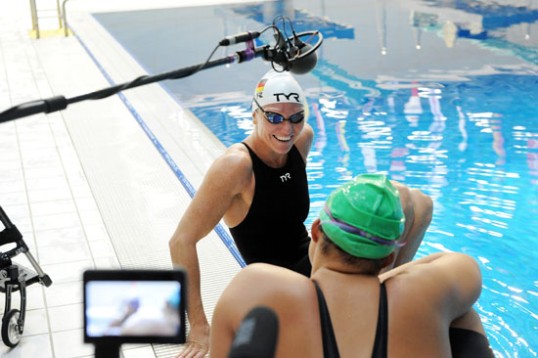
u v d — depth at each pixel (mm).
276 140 3193
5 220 4121
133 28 14461
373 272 1880
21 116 1978
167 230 5375
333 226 1848
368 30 13039
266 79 3229
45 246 5227
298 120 3189
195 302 3203
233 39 2619
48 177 6582
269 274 1851
